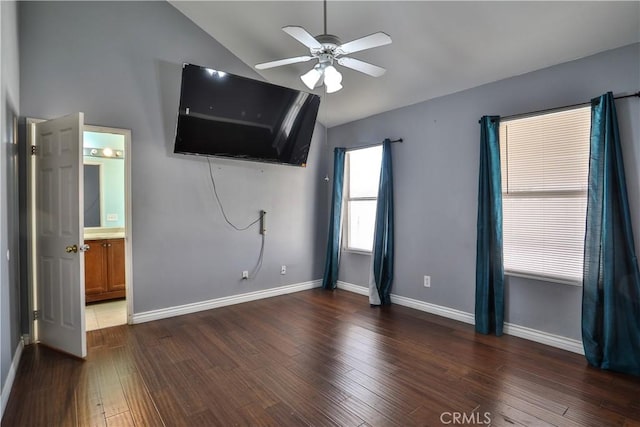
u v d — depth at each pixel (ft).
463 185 11.59
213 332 10.70
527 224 10.11
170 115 12.08
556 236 9.56
